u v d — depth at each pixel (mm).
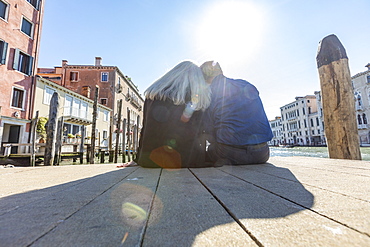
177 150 2141
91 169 2377
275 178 1449
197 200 888
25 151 11398
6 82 10953
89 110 18547
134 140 18641
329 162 2535
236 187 1156
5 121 10727
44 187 1252
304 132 44312
